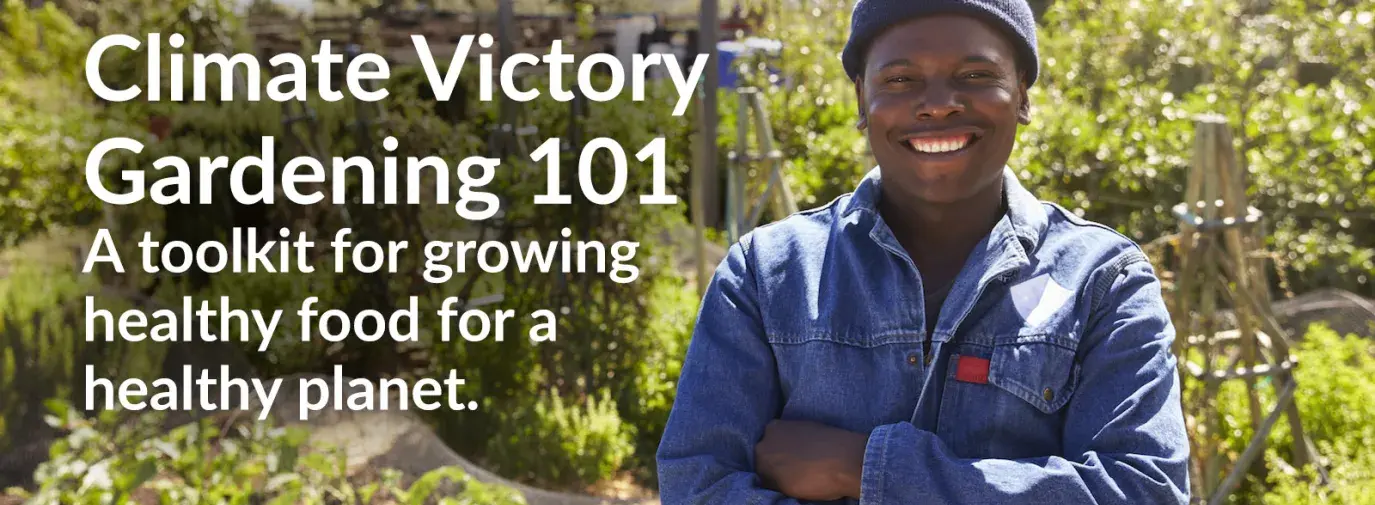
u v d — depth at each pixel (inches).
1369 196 261.0
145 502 120.4
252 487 118.8
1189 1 299.7
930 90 46.9
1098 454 46.6
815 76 364.5
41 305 155.1
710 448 51.6
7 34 257.6
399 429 136.0
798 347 51.6
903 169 48.4
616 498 169.9
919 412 49.0
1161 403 46.9
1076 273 49.3
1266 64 298.4
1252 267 156.9
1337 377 175.3
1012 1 47.5
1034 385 47.8
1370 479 149.8
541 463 176.9
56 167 233.5
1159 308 48.9
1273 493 154.9
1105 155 256.4
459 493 128.0
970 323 49.3
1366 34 284.4
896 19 47.5
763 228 55.3
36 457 132.6
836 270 51.9
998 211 51.6
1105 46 311.7
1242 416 166.4
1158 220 254.1
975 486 45.6
